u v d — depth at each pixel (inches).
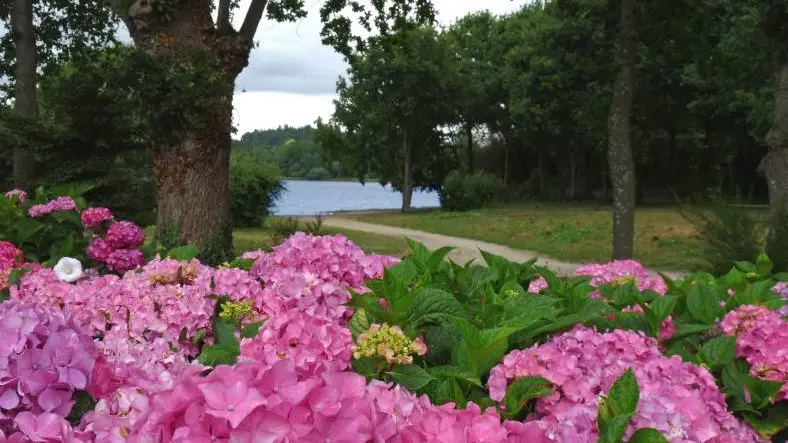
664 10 627.8
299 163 5871.1
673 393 83.8
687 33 653.3
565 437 73.4
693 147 1598.2
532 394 82.4
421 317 105.3
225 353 99.4
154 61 415.2
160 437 61.1
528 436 70.4
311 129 1876.2
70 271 164.9
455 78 1736.0
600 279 181.5
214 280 136.6
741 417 100.3
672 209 1389.0
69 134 671.8
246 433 57.7
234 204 1289.4
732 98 1314.0
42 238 268.2
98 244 237.0
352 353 89.1
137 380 84.3
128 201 695.7
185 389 61.2
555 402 83.8
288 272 123.1
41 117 711.7
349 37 662.5
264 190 1354.6
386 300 111.2
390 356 87.3
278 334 85.4
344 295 115.3
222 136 448.8
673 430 75.6
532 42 1401.3
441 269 143.9
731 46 879.7
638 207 1537.9
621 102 633.6
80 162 675.4
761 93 1205.1
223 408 59.1
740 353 109.3
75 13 866.8
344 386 68.3
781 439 103.5
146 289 131.3
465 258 807.1
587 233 978.7
